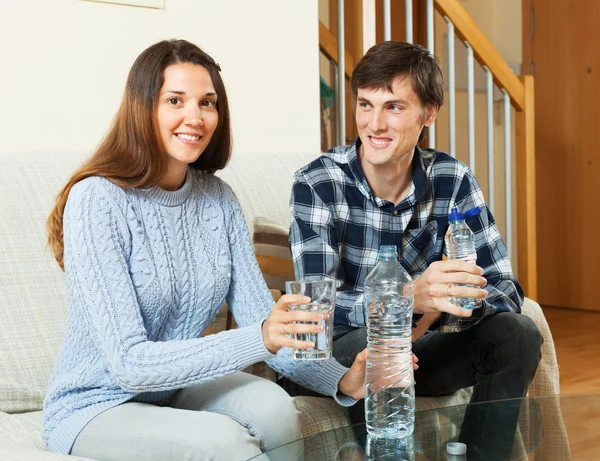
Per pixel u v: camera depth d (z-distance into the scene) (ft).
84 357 4.99
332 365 5.29
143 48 8.53
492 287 6.29
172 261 5.24
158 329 5.23
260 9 9.39
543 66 18.49
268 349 4.68
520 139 11.72
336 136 10.49
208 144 5.62
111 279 4.82
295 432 4.79
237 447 4.39
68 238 4.88
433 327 6.45
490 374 6.05
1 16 7.66
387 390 4.87
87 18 8.14
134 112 5.10
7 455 4.00
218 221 5.58
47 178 6.93
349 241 6.46
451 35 10.90
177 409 4.70
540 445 4.33
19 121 7.80
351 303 6.08
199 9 8.92
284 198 8.30
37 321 6.42
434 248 6.63
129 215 5.08
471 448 4.29
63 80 8.03
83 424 4.74
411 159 6.44
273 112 9.57
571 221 18.21
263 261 7.13
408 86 6.07
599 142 17.67
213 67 5.40
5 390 6.09
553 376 7.47
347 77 12.00
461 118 17.26
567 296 18.35
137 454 4.48
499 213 17.89
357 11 10.21
